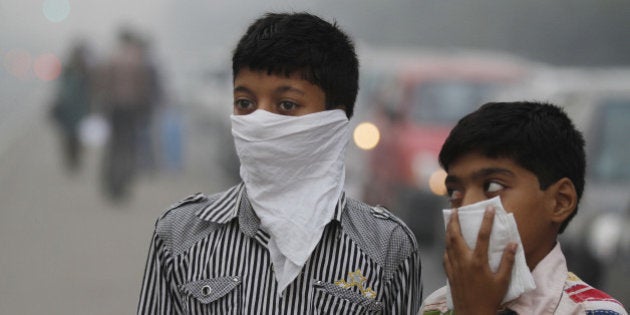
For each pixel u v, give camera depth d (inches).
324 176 170.4
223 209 173.8
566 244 494.9
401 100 701.3
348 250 169.9
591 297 154.1
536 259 158.1
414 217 631.8
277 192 168.4
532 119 157.8
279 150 166.1
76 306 524.4
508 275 150.3
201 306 168.6
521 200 154.2
